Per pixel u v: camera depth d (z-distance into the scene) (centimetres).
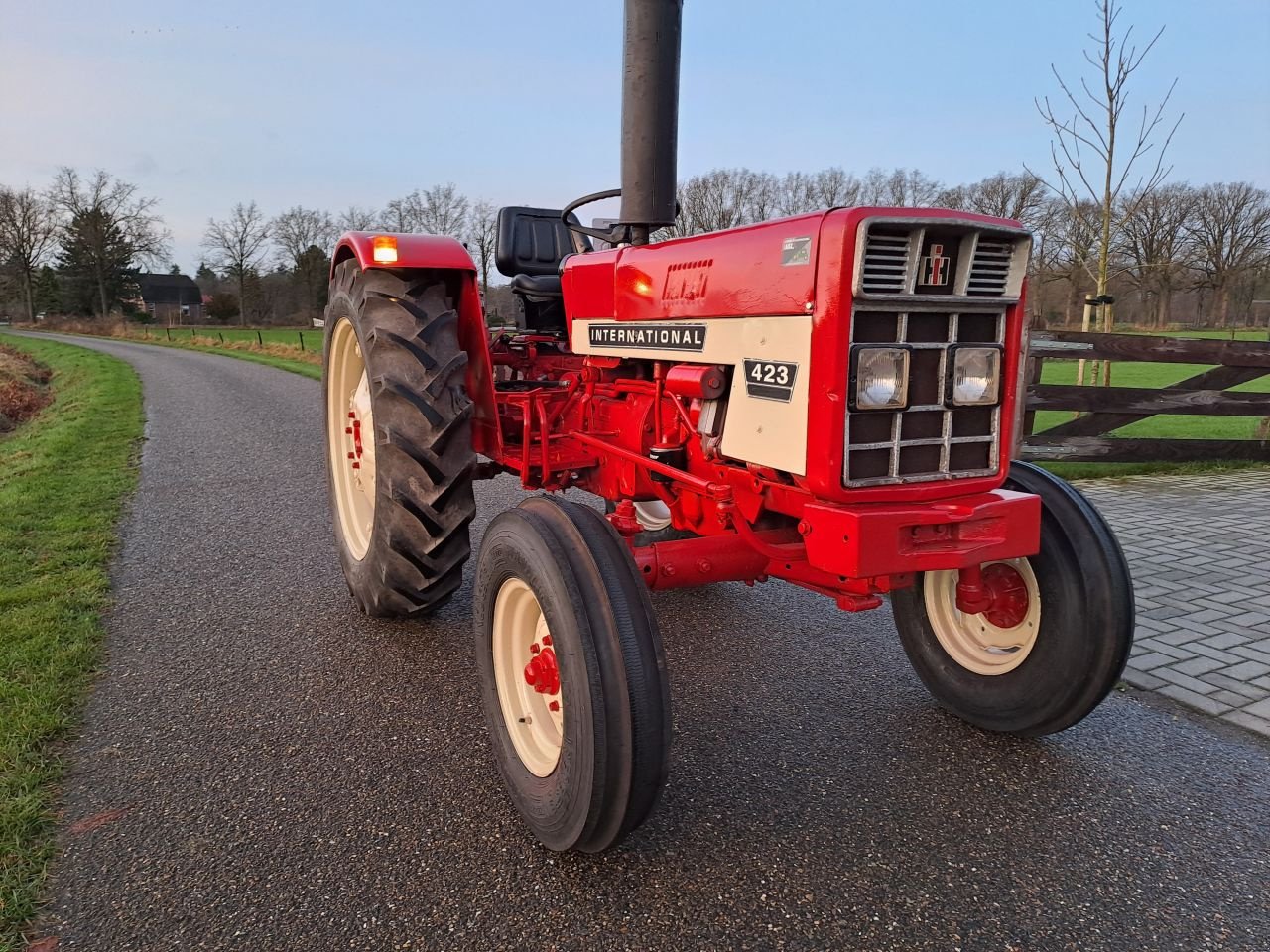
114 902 205
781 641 368
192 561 484
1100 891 208
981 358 217
